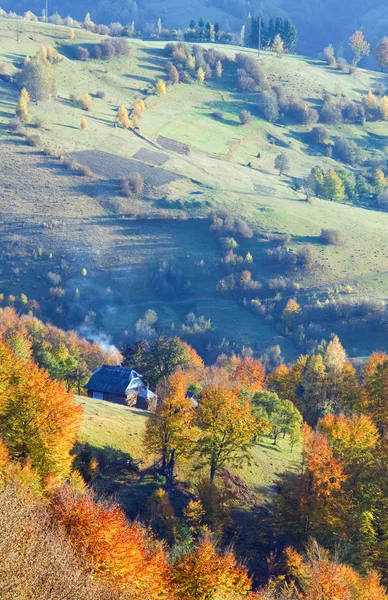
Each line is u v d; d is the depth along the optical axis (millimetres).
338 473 83875
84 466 81125
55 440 69062
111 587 42719
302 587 65250
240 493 91000
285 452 111438
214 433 89125
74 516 48219
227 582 51625
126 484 83250
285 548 78438
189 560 52562
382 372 116688
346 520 80750
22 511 40188
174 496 84750
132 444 92938
